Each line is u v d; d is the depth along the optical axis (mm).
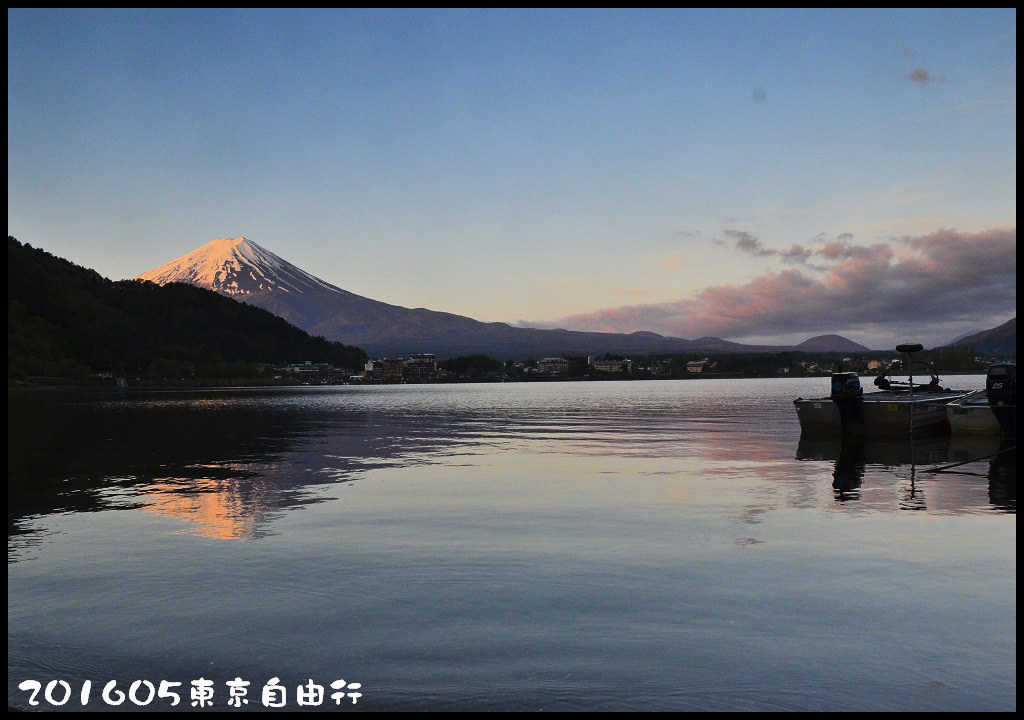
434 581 10336
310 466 24156
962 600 9266
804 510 15328
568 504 16375
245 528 14031
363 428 44781
